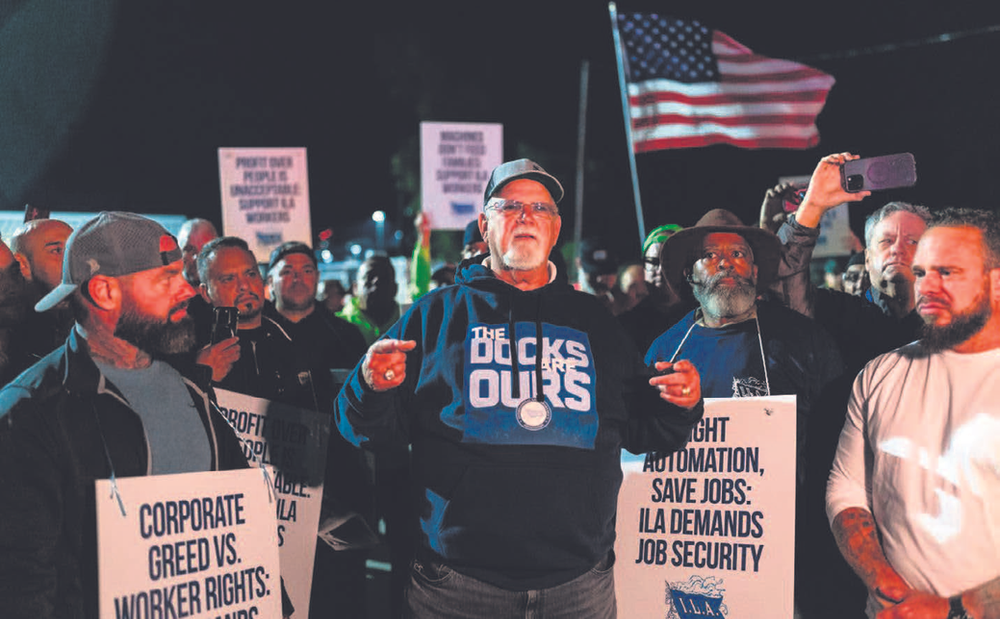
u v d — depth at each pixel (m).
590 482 2.79
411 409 2.91
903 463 2.76
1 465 2.24
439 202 7.88
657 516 3.25
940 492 2.68
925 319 2.78
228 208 7.16
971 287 2.69
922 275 2.79
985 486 2.61
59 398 2.35
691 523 3.21
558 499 2.72
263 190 7.22
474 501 2.72
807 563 3.36
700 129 5.48
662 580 3.22
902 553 2.75
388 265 7.01
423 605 2.80
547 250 2.99
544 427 2.75
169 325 2.57
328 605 4.03
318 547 3.99
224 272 3.97
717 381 3.42
